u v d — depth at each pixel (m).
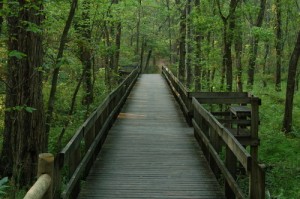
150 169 7.89
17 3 6.19
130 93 23.27
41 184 3.65
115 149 9.55
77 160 6.23
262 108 19.50
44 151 8.32
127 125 12.92
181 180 7.21
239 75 18.81
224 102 10.21
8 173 8.95
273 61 35.91
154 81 32.91
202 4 16.80
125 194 6.45
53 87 8.01
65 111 14.70
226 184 6.29
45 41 10.01
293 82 14.80
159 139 10.75
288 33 30.14
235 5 14.91
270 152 11.94
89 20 11.79
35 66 7.82
